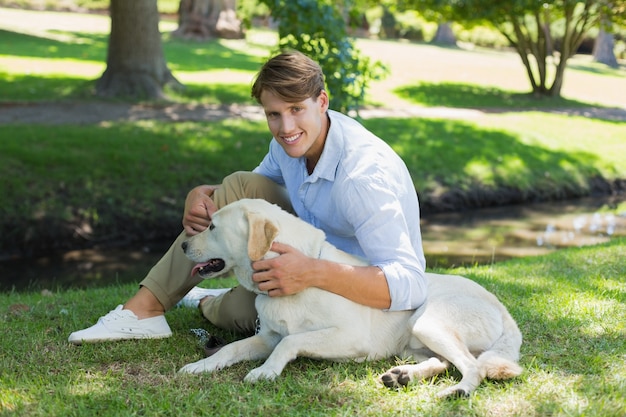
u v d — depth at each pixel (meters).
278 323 3.38
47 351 3.65
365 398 3.06
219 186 4.03
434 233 9.98
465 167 12.06
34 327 4.06
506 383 3.16
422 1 19.95
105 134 11.24
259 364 3.45
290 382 3.19
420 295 3.41
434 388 3.14
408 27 40.34
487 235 9.91
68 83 15.48
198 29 28.23
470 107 17.86
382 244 3.37
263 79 3.28
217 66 20.84
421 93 19.22
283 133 3.34
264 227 3.25
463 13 19.61
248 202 3.44
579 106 19.70
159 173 10.12
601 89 24.62
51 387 3.18
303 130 3.35
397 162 3.53
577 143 14.38
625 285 4.90
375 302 3.33
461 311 3.36
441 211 11.22
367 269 3.30
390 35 40.62
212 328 4.13
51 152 10.05
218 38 28.53
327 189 3.50
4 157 9.73
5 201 8.90
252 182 3.94
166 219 9.50
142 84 15.05
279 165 3.90
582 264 5.74
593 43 42.28
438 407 2.95
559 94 21.00
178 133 11.74
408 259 3.38
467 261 8.56
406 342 3.49
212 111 14.19
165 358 3.58
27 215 8.88
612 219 11.02
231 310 3.93
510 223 10.62
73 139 10.77
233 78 18.64
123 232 9.26
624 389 3.09
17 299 5.19
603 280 5.07
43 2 36.25
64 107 13.46
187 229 3.83
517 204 11.89
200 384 3.21
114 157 10.27
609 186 12.97
